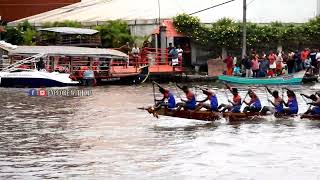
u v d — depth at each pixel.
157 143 30.31
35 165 26.09
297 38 69.81
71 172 24.95
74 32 65.81
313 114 36.28
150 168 25.50
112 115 39.47
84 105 44.53
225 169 25.34
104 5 78.69
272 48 69.94
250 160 26.80
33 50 60.22
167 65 65.44
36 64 61.44
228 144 29.95
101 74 60.75
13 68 60.34
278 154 27.84
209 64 65.31
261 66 62.62
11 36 71.06
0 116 39.06
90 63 61.62
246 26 68.44
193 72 68.25
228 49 69.38
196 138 31.48
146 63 64.88
